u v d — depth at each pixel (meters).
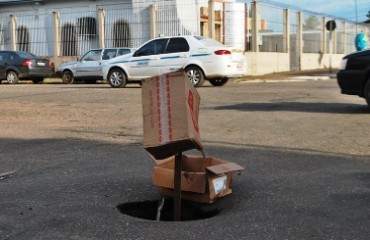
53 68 26.97
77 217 4.31
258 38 28.02
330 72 29.95
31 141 7.66
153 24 28.31
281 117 9.63
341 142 7.27
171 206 4.74
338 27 41.75
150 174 5.64
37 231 3.99
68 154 6.72
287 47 32.25
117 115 10.27
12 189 5.12
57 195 4.91
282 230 3.98
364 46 37.38
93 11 30.58
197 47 16.66
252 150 6.83
